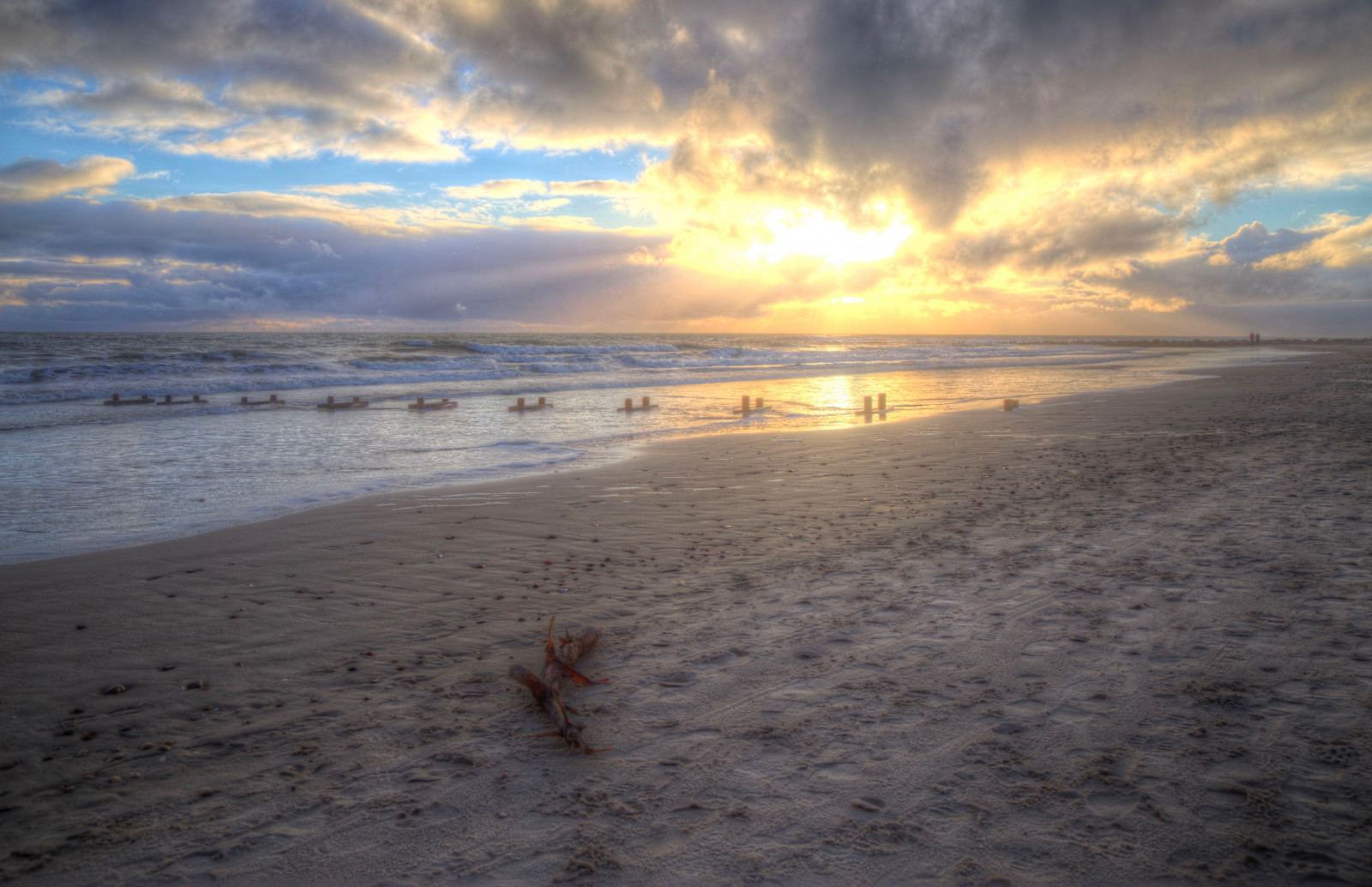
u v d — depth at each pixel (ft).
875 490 31.76
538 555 22.54
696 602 18.15
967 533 24.04
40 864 8.88
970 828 9.21
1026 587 18.39
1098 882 8.19
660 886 8.36
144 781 10.70
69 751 11.53
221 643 15.80
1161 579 18.57
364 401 75.61
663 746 11.41
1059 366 150.51
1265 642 14.49
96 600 18.48
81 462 41.01
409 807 9.96
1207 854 8.55
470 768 10.93
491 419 64.18
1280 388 83.35
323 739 11.85
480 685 13.79
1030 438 46.88
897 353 206.69
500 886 8.41
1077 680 13.19
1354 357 171.12
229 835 9.45
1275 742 10.89
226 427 57.72
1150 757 10.62
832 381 111.24
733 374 126.82
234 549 23.29
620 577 20.29
